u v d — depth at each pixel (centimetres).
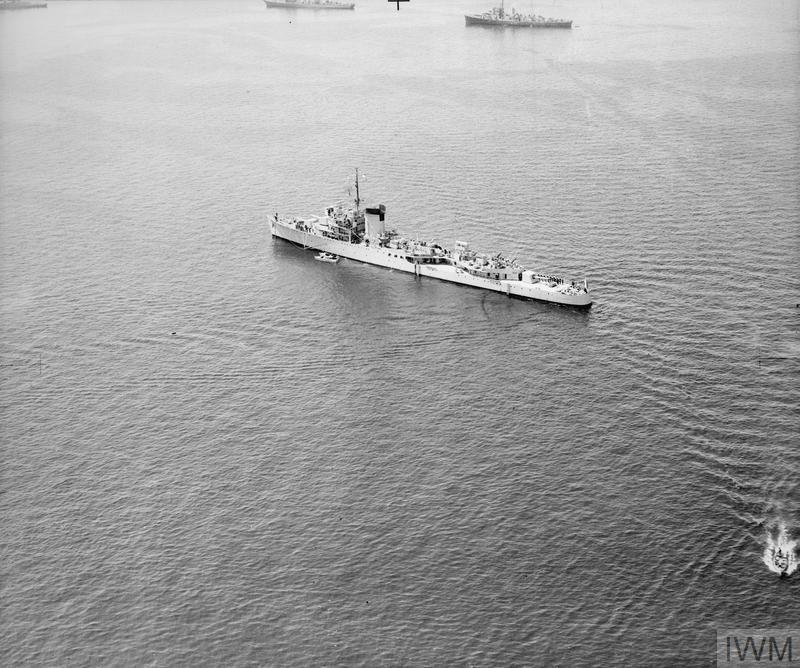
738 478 16950
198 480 17825
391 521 16425
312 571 15412
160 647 14200
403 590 14962
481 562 15412
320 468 17988
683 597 14538
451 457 18100
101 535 16475
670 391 19788
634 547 15525
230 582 15288
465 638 14062
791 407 18862
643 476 17175
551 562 15338
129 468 18312
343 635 14212
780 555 15150
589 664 13562
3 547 16262
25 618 14788
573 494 16825
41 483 17938
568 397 19900
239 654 14012
